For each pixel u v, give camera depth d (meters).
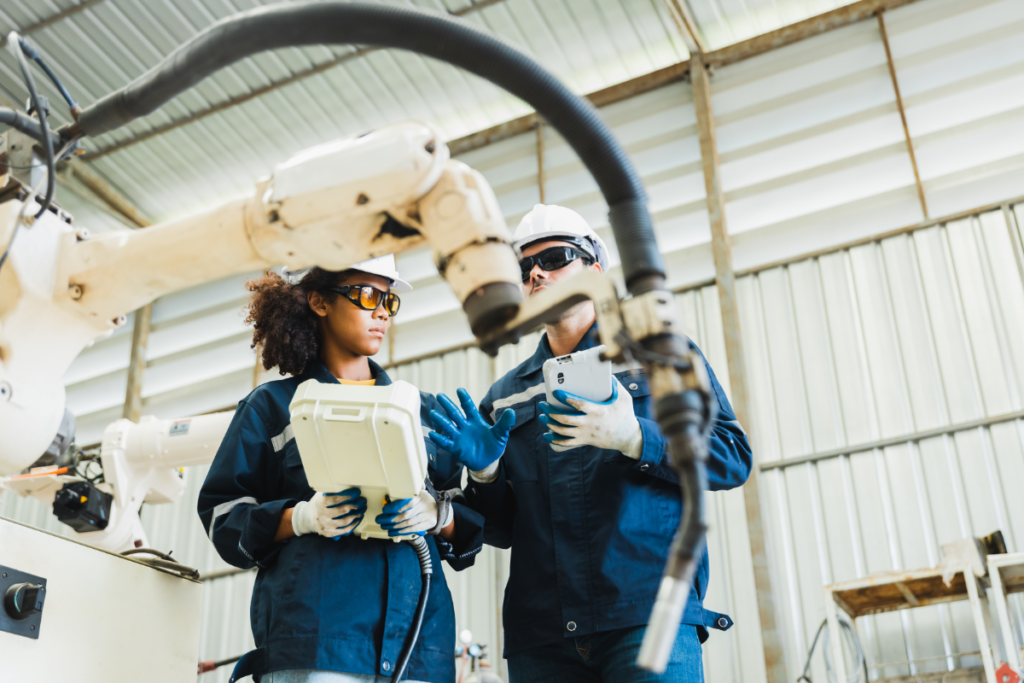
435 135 1.00
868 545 5.12
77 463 2.95
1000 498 4.93
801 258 5.98
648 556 1.84
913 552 5.01
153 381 7.95
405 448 1.50
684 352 0.86
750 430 5.59
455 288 0.99
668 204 6.49
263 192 1.08
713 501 5.54
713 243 6.13
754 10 6.47
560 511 1.93
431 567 1.76
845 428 5.45
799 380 5.68
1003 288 5.38
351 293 1.97
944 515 5.02
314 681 1.58
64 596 1.57
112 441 2.89
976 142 5.80
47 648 1.51
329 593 1.64
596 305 0.91
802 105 6.35
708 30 6.64
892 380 5.45
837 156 6.14
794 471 5.47
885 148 6.03
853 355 5.61
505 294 0.96
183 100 7.05
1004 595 4.09
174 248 1.14
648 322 0.86
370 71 6.82
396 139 0.99
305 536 1.69
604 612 1.80
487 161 7.23
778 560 5.30
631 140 6.76
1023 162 5.64
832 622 4.43
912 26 6.18
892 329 5.57
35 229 1.22
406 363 6.89
